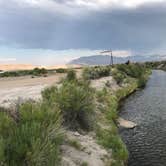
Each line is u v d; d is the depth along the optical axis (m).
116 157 12.20
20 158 7.04
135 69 62.47
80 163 9.65
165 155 13.91
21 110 9.66
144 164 12.77
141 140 16.33
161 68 151.25
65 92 13.88
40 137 7.91
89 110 14.21
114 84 38.41
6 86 31.36
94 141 12.69
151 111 25.05
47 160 7.60
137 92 40.09
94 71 45.41
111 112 20.59
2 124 8.15
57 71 74.56
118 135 16.16
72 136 11.86
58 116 10.53
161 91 40.50
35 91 23.86
